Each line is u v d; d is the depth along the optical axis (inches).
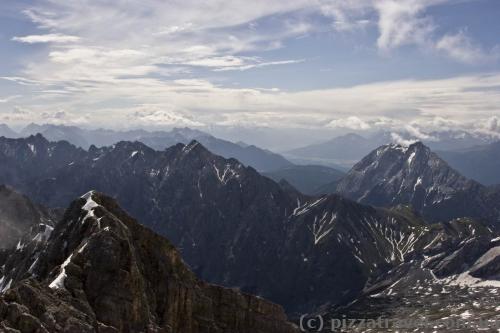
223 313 7583.7
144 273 6673.2
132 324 5541.3
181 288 6879.9
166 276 6860.2
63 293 5285.4
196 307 7096.5
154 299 6486.2
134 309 5605.3
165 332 5974.4
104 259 5748.0
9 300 4633.4
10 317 4402.1
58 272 5757.9
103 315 5408.5
